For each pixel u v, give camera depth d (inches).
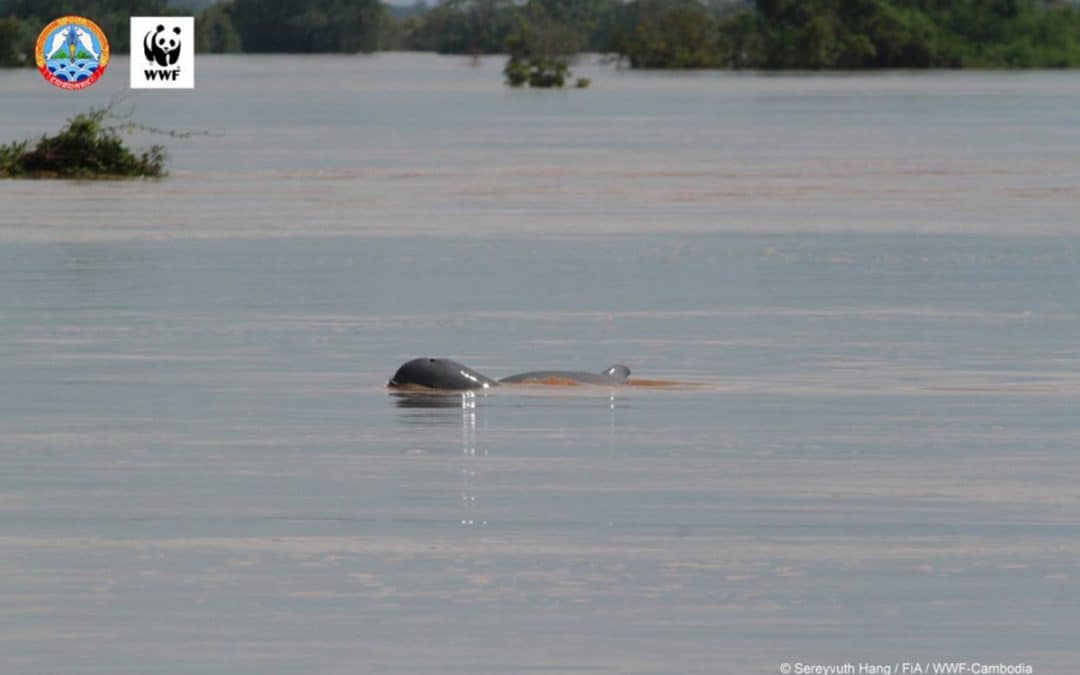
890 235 4662.9
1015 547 1750.7
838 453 2161.7
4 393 2551.7
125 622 1537.9
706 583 1638.8
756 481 2015.3
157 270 3927.2
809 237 4616.1
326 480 2023.9
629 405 2463.1
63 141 6806.1
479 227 4859.7
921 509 1893.5
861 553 1731.1
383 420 2359.7
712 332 3090.6
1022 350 2913.4
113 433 2279.8
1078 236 4618.6
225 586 1632.6
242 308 3368.6
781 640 1493.6
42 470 2074.3
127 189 6181.1
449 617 1549.0
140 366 2765.7
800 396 2527.1
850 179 6604.3
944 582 1640.0
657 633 1509.6
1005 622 1536.7
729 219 5093.5
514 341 2999.5
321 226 4884.4
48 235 4648.1
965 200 5723.4
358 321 3213.6
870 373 2709.2
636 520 1851.6
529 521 1847.9
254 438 2247.8
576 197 5836.6
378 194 5940.0
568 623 1535.4
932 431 2292.1
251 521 1849.2
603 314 3297.2
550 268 3969.0
